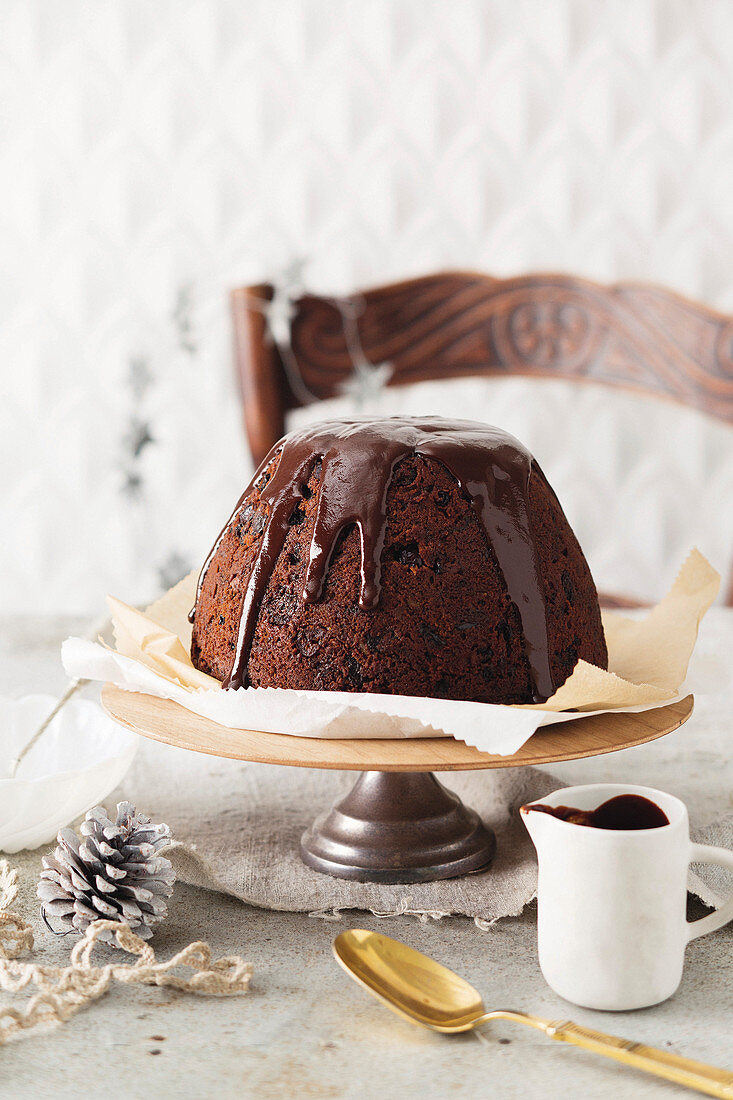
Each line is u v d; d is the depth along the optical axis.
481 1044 0.95
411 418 1.12
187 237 2.36
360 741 1.04
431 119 2.29
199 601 1.14
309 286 2.35
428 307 1.88
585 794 1.00
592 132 2.28
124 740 1.12
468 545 1.08
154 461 2.42
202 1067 0.94
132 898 1.02
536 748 1.03
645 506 2.38
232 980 0.98
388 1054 0.95
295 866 1.08
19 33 2.32
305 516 1.09
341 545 1.08
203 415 2.40
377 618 1.07
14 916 1.01
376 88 2.29
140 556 2.46
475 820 1.10
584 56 2.26
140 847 1.02
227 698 1.04
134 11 2.30
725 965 1.00
